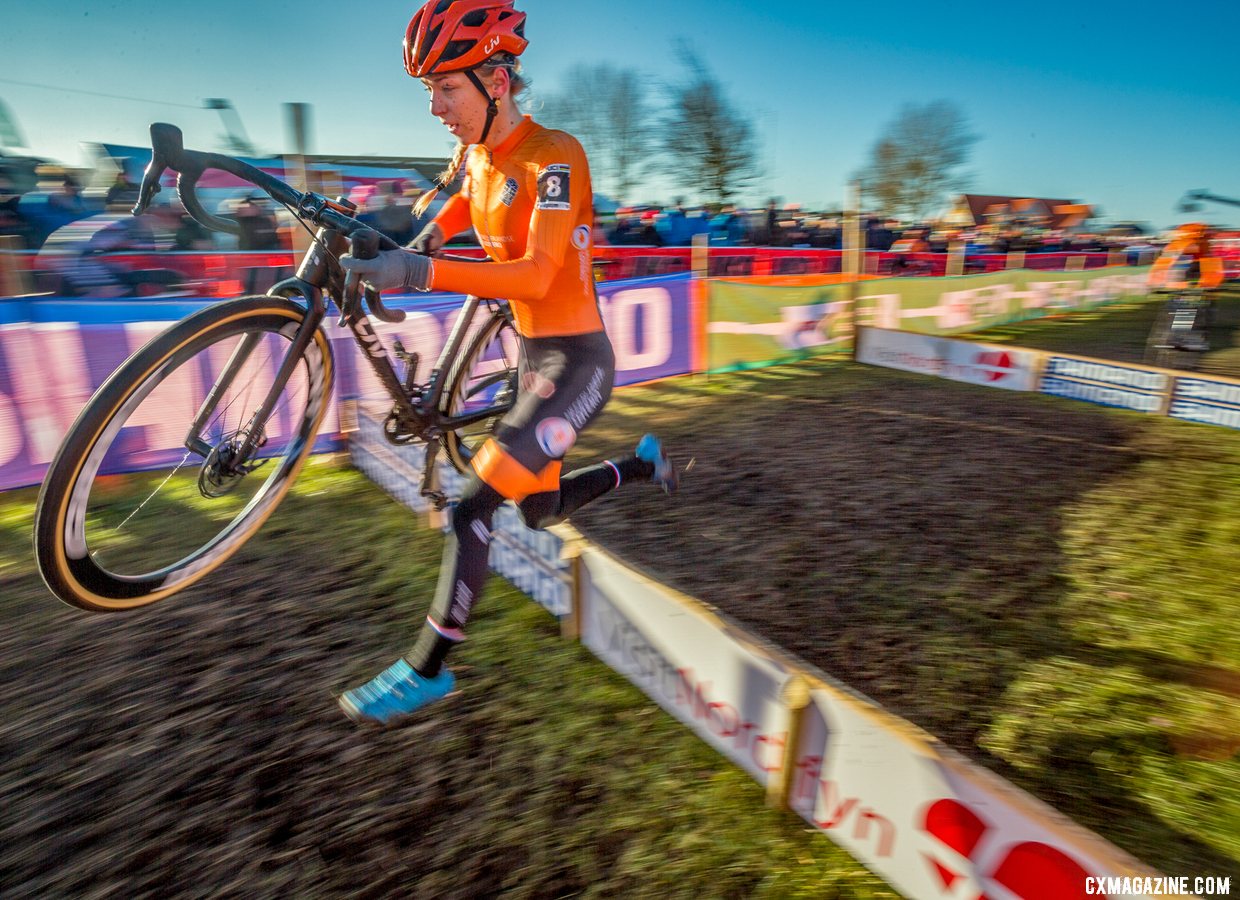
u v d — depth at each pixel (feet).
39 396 11.76
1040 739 6.62
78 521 5.38
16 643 7.70
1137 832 5.65
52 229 19.34
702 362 21.24
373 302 5.78
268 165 20.04
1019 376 20.01
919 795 4.74
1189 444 15.33
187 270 17.10
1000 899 4.39
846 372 22.29
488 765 6.13
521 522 8.48
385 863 5.21
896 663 7.69
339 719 6.63
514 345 13.21
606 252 25.25
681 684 6.50
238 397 8.37
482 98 5.61
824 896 5.00
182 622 8.13
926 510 11.61
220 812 5.62
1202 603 8.89
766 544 10.41
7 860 5.19
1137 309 42.04
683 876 5.14
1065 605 8.86
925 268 39.70
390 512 11.16
